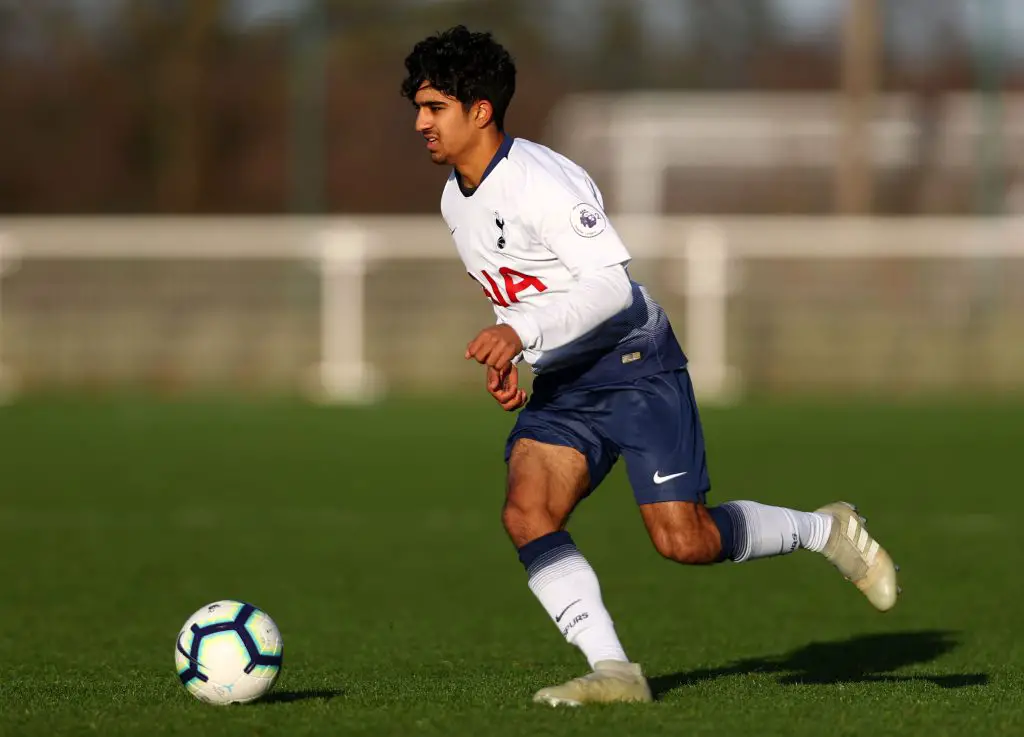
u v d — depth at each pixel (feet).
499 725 52.49
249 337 237.45
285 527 132.16
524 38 416.46
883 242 234.79
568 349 58.39
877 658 78.28
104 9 402.72
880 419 204.03
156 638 85.66
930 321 234.99
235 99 399.03
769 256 235.20
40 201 406.21
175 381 237.04
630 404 59.77
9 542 124.06
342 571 112.16
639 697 56.34
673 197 392.47
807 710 55.26
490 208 58.54
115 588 104.63
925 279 236.22
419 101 58.44
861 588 65.67
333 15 401.90
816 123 390.63
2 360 233.14
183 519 135.64
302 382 236.22
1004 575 108.06
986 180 273.13
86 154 404.57
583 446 60.23
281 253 234.17
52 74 404.57
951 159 382.01
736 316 233.35
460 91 57.72
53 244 235.20
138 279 237.04
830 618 92.79
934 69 387.96
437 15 406.82
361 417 208.85
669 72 425.69
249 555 118.93
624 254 56.80
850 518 64.85
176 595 102.01
